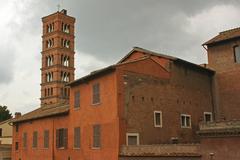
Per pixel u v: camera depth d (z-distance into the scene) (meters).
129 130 30.27
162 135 32.75
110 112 30.69
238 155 22.34
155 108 32.88
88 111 33.88
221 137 23.58
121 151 29.30
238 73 37.50
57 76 85.31
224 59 39.00
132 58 38.19
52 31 89.00
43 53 89.56
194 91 37.25
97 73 32.38
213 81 39.62
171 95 34.66
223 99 38.50
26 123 46.38
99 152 31.53
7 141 67.38
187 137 35.09
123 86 30.80
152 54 36.38
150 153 27.92
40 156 41.91
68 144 36.91
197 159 25.31
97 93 32.78
